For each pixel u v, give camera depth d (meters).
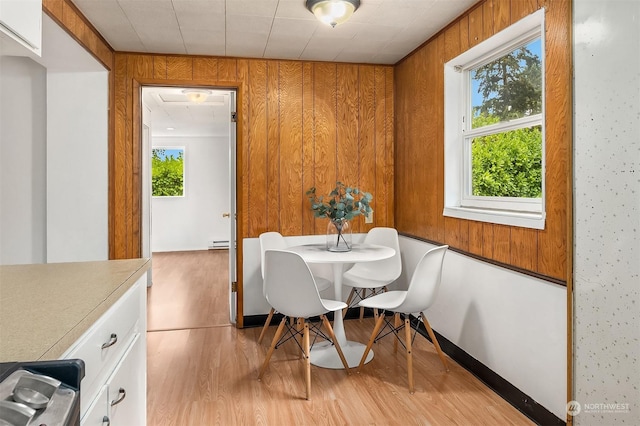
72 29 2.46
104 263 1.71
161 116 6.16
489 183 2.75
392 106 3.86
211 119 6.42
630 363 1.58
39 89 3.12
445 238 2.99
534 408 2.11
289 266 2.35
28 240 3.12
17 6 1.30
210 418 2.13
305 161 3.69
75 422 0.69
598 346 1.72
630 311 1.58
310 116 3.69
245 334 3.41
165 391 2.42
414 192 3.47
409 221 3.58
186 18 2.74
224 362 2.84
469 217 2.66
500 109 2.64
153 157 8.05
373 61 3.73
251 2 2.51
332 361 2.80
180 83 3.46
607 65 1.65
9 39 1.33
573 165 1.84
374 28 2.95
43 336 0.90
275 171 3.63
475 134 2.82
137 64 3.39
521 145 2.45
